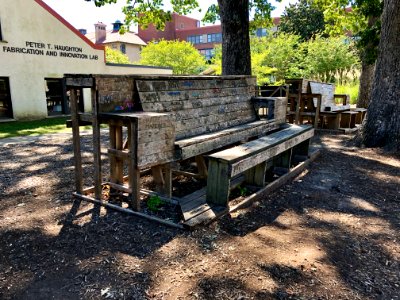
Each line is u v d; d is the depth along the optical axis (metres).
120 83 3.70
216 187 3.69
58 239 3.12
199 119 4.64
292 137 5.05
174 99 4.32
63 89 14.62
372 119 7.18
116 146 4.19
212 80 5.20
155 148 3.47
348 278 2.52
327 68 21.98
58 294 2.34
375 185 4.82
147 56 34.47
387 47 6.74
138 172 3.47
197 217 3.39
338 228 3.39
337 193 4.46
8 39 12.33
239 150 3.95
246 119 5.93
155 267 2.63
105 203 3.88
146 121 3.31
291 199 4.20
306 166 5.76
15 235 3.22
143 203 3.92
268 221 3.53
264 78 23.03
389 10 6.61
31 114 13.40
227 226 3.37
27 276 2.55
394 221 3.60
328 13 14.30
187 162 5.72
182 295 2.30
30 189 4.61
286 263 2.69
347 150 7.04
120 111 3.72
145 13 13.15
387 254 2.89
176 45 33.94
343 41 22.59
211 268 2.61
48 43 13.70
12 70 12.59
